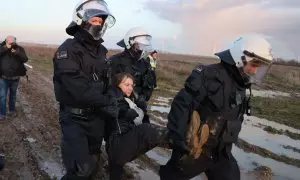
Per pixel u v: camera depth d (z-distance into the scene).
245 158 8.11
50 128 9.34
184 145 3.93
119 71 5.79
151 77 6.09
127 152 4.74
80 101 4.13
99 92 4.19
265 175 6.91
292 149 9.29
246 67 3.83
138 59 5.89
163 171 4.32
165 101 15.63
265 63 3.79
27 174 6.22
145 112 5.51
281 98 20.48
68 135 4.24
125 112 4.84
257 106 16.20
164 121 11.31
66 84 4.10
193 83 3.92
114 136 4.82
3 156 6.48
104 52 4.48
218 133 3.96
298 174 7.32
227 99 3.91
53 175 6.24
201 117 4.00
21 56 9.94
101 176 6.04
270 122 12.79
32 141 8.12
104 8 4.19
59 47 4.22
